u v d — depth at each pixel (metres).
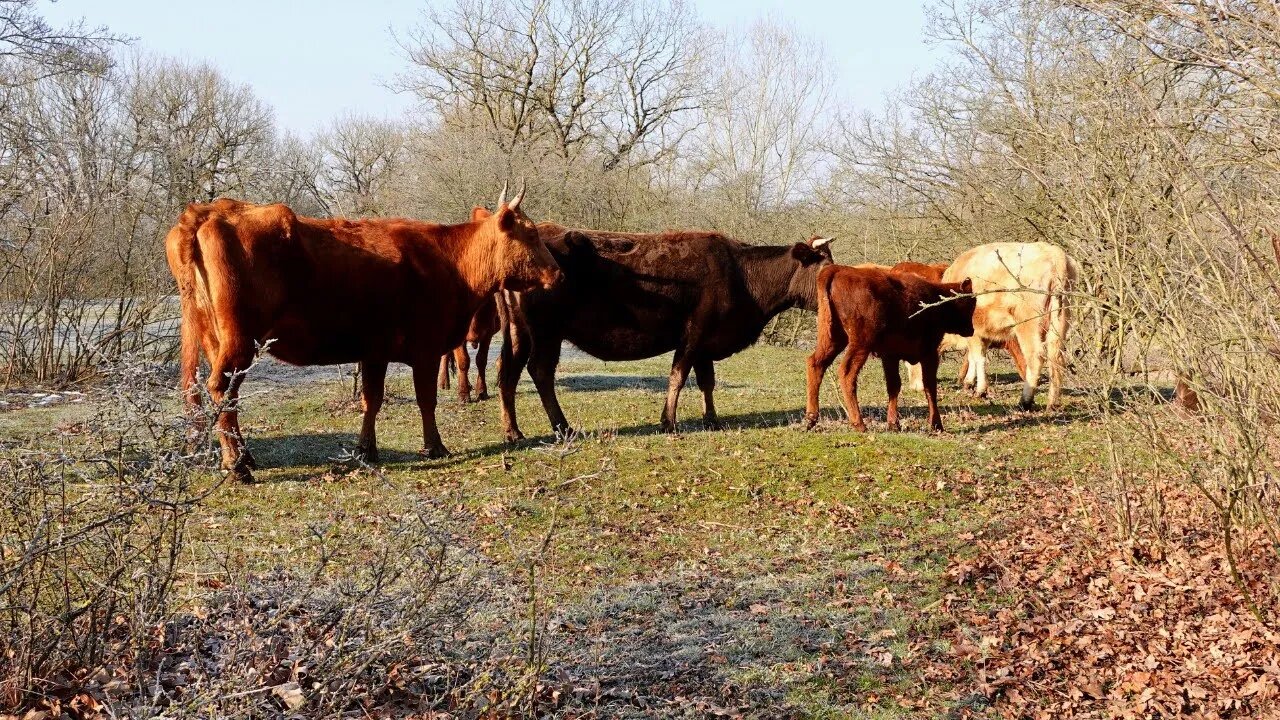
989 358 21.25
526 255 10.61
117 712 3.93
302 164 44.62
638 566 7.20
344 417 13.05
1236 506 6.74
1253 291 5.26
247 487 8.86
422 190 31.98
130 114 29.56
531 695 4.64
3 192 16.97
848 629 6.06
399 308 10.05
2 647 4.12
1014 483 9.53
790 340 26.78
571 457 10.13
